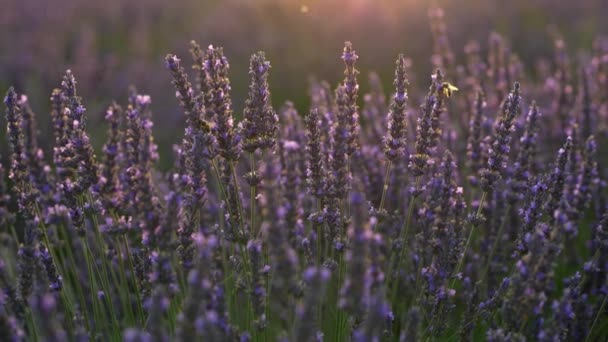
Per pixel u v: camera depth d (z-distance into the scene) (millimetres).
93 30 2105
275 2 2088
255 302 852
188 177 889
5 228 945
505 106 923
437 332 917
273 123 908
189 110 900
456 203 911
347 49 900
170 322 883
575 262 1065
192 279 776
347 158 920
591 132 1158
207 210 1001
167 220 847
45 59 1729
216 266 923
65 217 967
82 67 1642
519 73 1255
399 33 2006
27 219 916
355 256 780
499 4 2256
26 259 873
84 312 925
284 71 1805
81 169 883
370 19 1960
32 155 901
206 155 900
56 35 2047
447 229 898
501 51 1218
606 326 970
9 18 2121
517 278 837
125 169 907
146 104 922
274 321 898
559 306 834
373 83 1223
